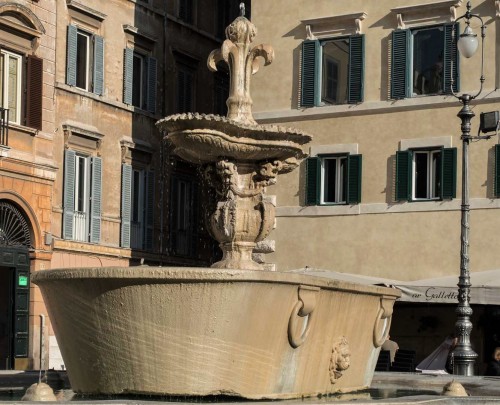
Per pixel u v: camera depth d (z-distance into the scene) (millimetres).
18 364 33000
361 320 11008
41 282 9320
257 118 35562
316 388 10203
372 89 33844
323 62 34906
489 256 31516
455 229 32125
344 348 10492
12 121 33688
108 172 38375
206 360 8898
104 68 38344
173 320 8805
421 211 32688
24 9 34031
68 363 9430
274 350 9336
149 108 40750
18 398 10391
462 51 23344
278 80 35406
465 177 21891
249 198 12523
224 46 13023
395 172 33188
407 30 33250
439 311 31609
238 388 9062
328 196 34406
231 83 13164
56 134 35812
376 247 33312
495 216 31500
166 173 41625
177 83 42500
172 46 42094
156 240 40938
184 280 8664
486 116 24969
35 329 33812
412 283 28734
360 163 33750
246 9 46625
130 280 8711
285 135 12016
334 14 34562
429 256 32438
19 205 33625
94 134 37375
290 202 34781
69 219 36000
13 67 33875
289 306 9328
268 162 12406
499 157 31562
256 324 9047
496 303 26812
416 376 14688
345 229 33812
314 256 34219
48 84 35219
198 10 43875
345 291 10281
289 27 35344
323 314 9945
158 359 8898
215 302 8773
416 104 32906
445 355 24469
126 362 8984
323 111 34438
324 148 34344
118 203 38906
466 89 32219
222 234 12461
